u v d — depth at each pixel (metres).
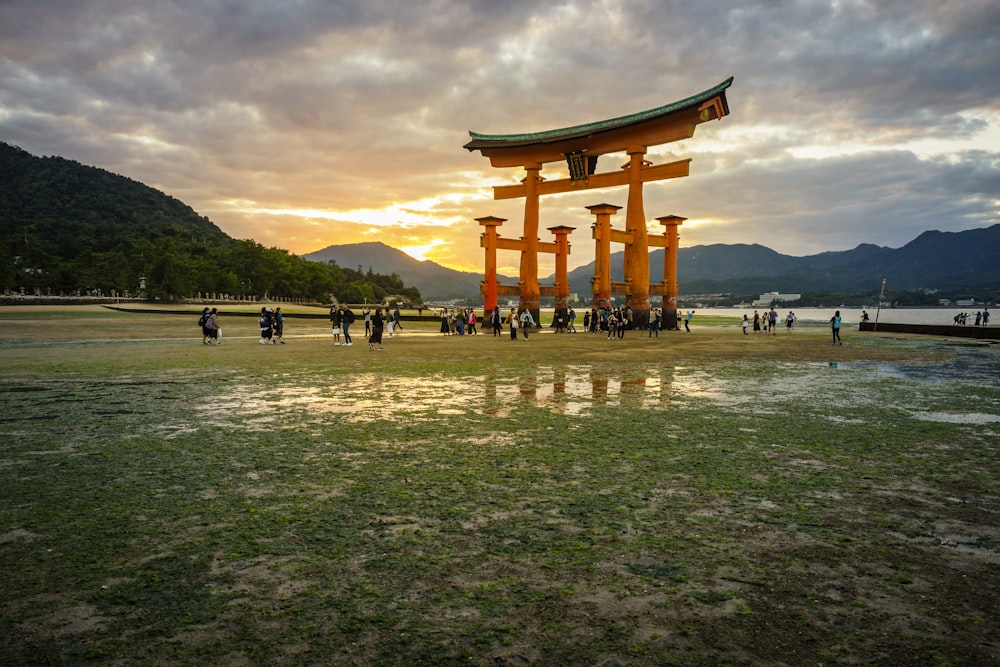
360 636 3.32
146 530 4.94
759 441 8.39
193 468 6.88
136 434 8.69
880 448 7.99
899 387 14.20
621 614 3.58
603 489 6.13
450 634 3.34
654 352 25.02
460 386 14.03
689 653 3.15
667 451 7.79
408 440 8.38
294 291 160.88
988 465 7.14
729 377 16.11
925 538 4.83
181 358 20.58
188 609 3.62
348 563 4.31
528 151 51.38
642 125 44.78
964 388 14.05
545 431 9.01
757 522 5.18
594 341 33.62
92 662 3.05
